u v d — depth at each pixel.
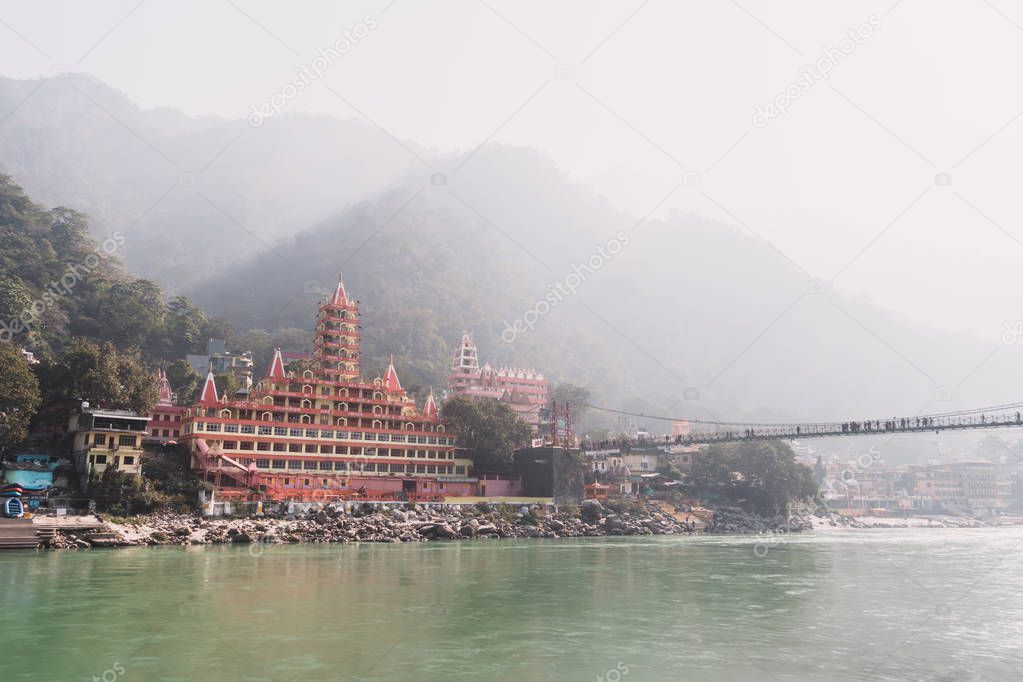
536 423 180.38
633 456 170.62
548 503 129.50
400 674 34.19
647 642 41.34
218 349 168.62
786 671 36.03
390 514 106.56
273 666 34.97
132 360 108.56
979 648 41.12
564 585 60.91
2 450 90.19
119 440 92.50
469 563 74.31
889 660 38.38
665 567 75.12
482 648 39.28
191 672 33.75
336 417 124.31
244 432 113.06
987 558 89.69
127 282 165.00
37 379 94.62
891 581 67.31
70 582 54.62
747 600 55.56
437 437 133.25
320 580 59.50
